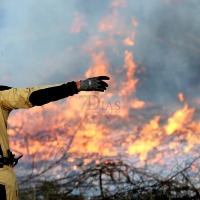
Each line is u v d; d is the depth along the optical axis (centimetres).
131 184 1510
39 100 956
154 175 1538
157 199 1452
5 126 981
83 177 1573
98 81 970
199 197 1417
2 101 968
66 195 1555
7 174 948
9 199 945
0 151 954
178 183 1467
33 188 1584
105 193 1508
